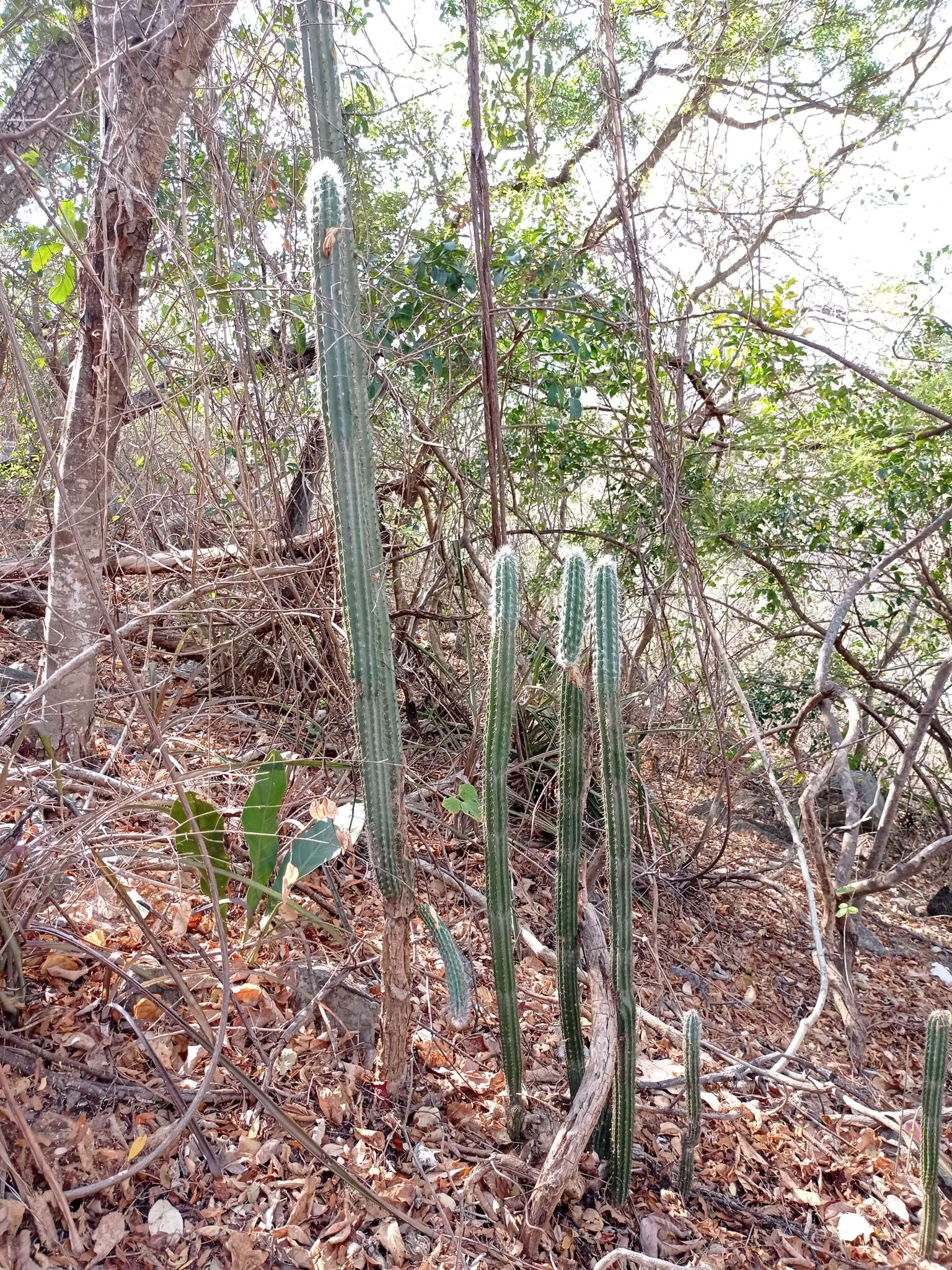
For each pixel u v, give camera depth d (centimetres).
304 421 340
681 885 448
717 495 478
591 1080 196
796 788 610
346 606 178
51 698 269
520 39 484
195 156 324
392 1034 210
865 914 564
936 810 643
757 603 752
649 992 347
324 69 199
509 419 452
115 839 235
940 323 544
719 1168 254
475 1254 188
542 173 459
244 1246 167
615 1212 220
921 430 511
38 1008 192
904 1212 265
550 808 414
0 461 394
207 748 319
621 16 438
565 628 197
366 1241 180
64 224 222
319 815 239
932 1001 457
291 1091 205
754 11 405
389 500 430
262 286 286
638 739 456
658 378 461
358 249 327
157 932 225
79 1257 153
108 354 242
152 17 225
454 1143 216
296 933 250
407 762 396
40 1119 170
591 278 452
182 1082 193
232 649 360
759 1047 343
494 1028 267
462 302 385
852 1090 324
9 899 195
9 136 196
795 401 543
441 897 324
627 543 488
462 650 451
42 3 203
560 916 211
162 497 315
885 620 667
